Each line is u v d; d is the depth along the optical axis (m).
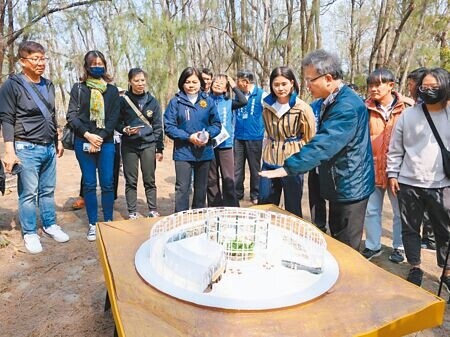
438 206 2.65
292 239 1.90
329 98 2.22
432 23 9.40
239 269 1.63
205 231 1.85
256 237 1.72
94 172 3.62
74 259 3.25
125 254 1.83
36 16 8.99
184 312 1.36
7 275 2.96
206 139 3.60
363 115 2.23
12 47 10.09
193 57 11.92
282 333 1.27
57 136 3.61
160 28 8.48
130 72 3.87
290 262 1.68
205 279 1.49
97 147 3.46
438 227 2.73
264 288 1.50
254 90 4.79
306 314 1.37
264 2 10.28
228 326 1.30
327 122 2.13
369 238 3.37
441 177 2.63
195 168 3.89
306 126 3.21
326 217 4.14
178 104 3.74
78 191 5.24
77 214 4.35
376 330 1.30
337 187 2.35
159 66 8.52
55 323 2.38
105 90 3.53
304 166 2.08
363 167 2.31
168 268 1.60
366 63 17.61
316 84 2.18
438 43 11.84
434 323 1.46
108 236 2.06
